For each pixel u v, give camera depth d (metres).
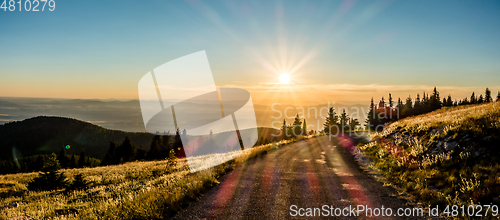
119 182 16.47
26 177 21.36
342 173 10.91
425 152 11.75
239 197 7.39
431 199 7.00
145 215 5.68
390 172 10.50
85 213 6.53
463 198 6.82
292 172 11.11
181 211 6.24
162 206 6.25
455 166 9.20
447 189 7.48
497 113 12.53
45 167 15.53
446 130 12.47
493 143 9.33
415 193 7.65
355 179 9.73
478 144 9.82
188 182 8.43
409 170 10.33
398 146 15.10
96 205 7.62
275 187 8.53
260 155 16.97
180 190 7.41
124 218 5.62
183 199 6.97
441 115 21.59
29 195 13.56
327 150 19.83
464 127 11.64
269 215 6.02
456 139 11.04
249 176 10.28
